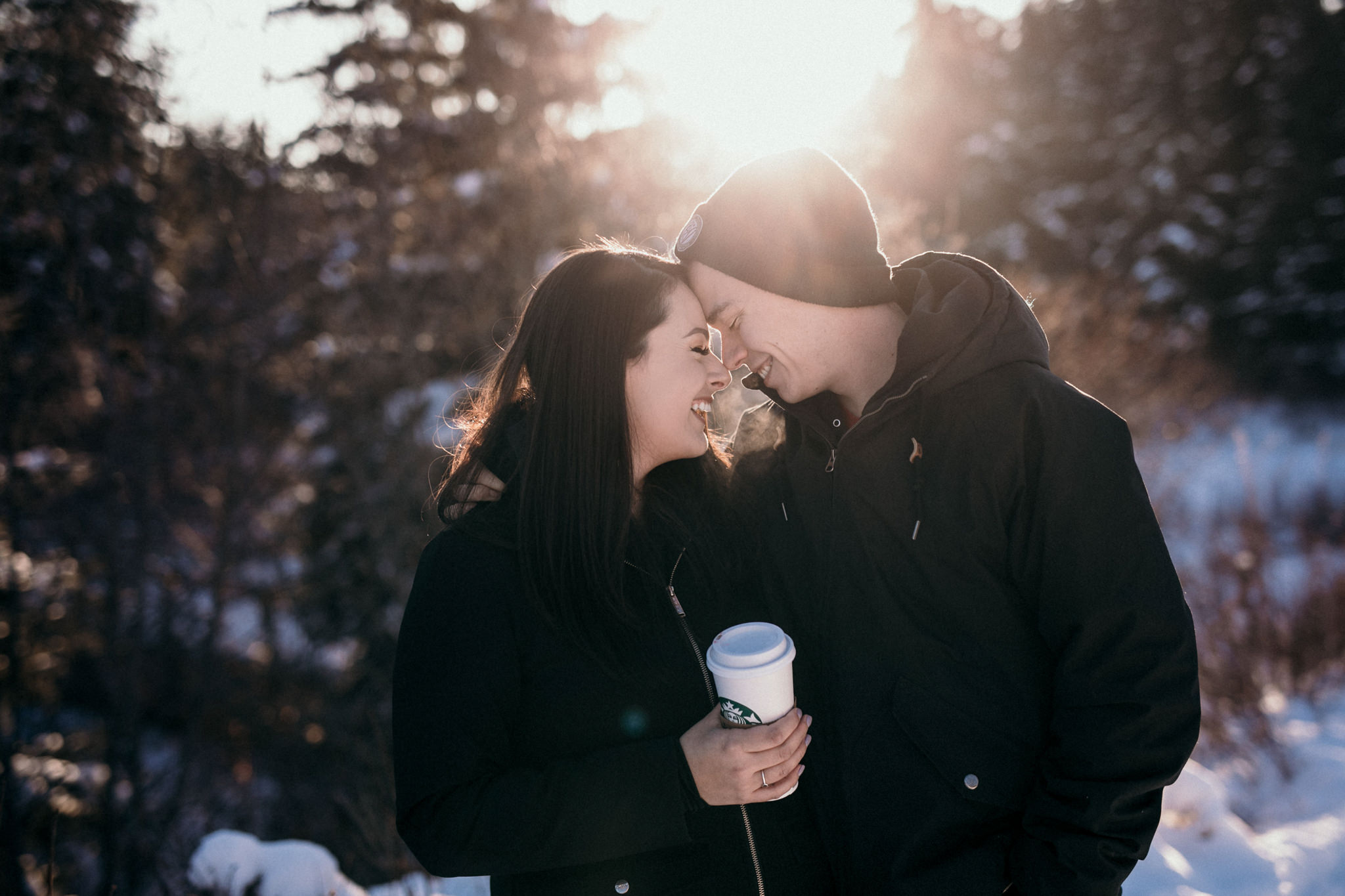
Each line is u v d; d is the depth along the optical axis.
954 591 1.50
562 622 1.50
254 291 9.47
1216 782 3.56
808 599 1.71
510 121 10.88
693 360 1.60
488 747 1.46
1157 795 1.42
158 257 9.71
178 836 5.32
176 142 9.03
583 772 1.42
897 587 1.54
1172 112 23.16
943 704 1.51
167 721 9.13
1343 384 19.16
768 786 1.38
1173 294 19.14
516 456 1.61
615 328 1.55
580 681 1.52
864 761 1.57
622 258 1.62
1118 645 1.38
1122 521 1.39
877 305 1.62
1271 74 21.97
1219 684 4.88
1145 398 10.31
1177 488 9.16
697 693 1.59
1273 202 20.98
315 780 8.40
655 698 1.56
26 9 8.75
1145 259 20.06
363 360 9.34
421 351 9.45
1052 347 9.59
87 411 9.29
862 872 1.59
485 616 1.49
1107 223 21.72
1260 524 6.02
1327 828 3.51
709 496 1.81
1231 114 22.69
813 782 1.70
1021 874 1.46
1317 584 5.53
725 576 1.74
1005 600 1.49
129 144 9.18
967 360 1.47
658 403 1.58
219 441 9.45
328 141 10.12
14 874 5.76
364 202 10.05
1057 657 1.48
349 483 9.41
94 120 8.99
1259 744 4.45
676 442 1.63
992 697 1.49
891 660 1.54
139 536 8.73
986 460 1.46
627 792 1.40
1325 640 5.21
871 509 1.55
